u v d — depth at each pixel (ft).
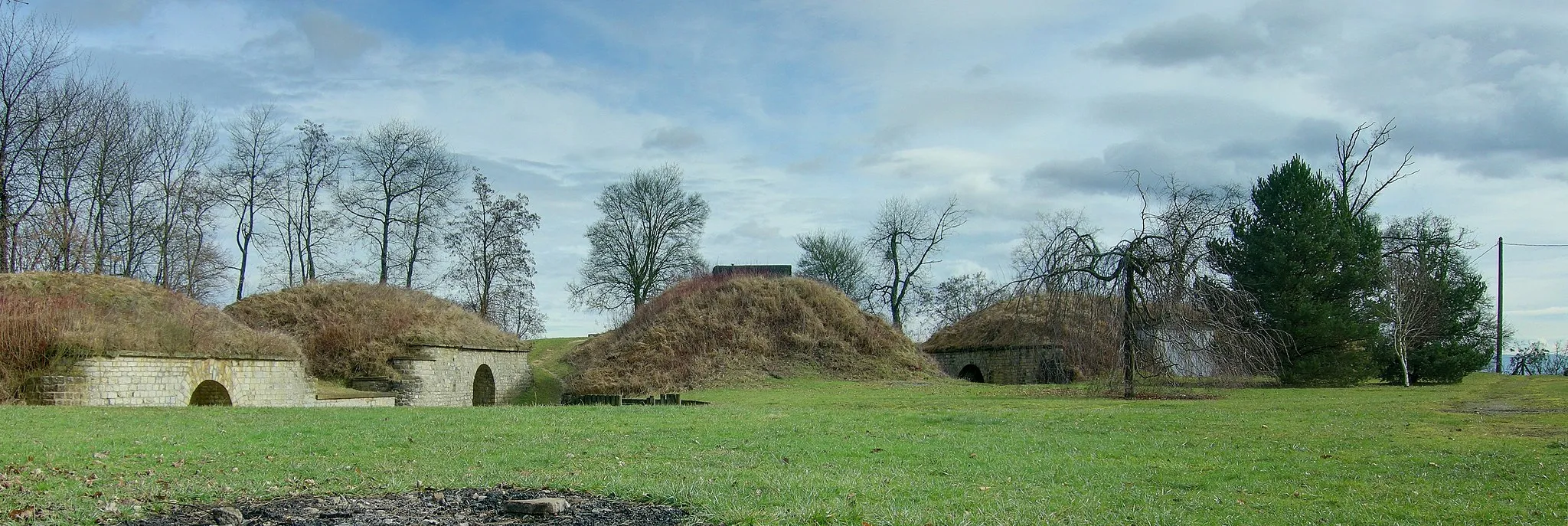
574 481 32.96
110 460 36.68
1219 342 87.45
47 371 71.56
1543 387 96.53
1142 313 86.07
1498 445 44.88
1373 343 117.70
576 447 42.80
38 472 33.40
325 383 111.24
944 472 36.17
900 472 35.96
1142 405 73.61
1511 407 67.36
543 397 138.51
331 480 33.35
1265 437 48.62
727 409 69.10
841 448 42.88
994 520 27.07
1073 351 89.15
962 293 229.04
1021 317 99.55
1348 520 28.48
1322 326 108.88
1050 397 88.43
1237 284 92.94
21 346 71.87
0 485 30.81
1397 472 37.22
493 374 132.26
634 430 50.37
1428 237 152.66
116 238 131.75
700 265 186.60
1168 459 40.63
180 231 139.74
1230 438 48.26
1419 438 47.96
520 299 175.22
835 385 119.44
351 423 52.31
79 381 71.97
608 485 31.99
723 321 138.51
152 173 135.33
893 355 140.05
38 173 118.42
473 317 137.69
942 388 109.91
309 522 27.20
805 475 34.65
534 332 181.27
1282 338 108.37
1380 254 124.88
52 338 72.90
